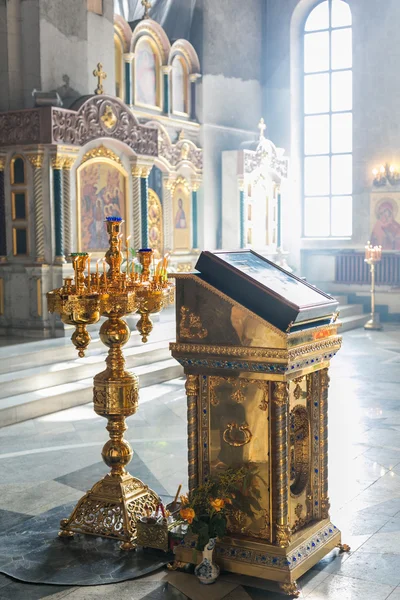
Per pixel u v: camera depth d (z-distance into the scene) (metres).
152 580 4.84
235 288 4.89
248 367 4.81
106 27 13.84
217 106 17.83
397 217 18.70
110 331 5.48
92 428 8.84
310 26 19.77
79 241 12.86
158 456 7.59
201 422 5.07
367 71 18.95
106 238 13.45
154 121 15.81
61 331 12.35
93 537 5.49
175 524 5.11
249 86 19.17
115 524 5.44
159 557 5.16
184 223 16.95
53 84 12.70
